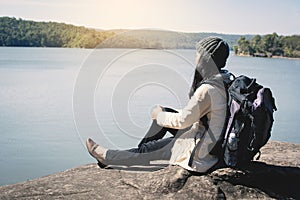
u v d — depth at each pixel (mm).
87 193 3545
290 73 63750
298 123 17641
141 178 3725
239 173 3574
